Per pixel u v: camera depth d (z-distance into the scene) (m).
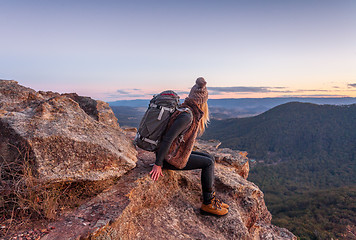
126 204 1.99
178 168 2.42
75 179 1.96
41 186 1.79
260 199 3.95
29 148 1.84
